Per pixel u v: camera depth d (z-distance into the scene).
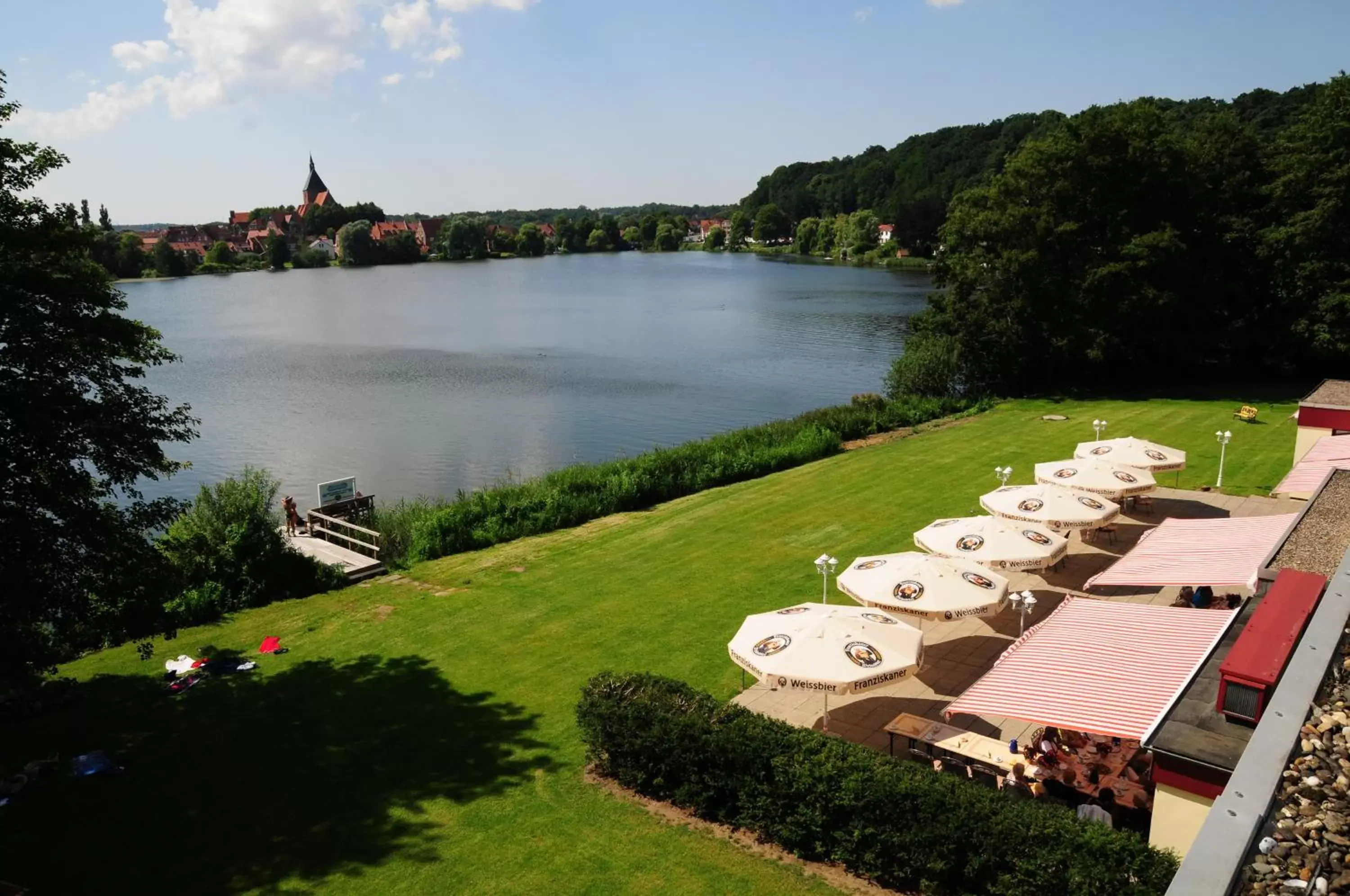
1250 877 5.41
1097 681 11.33
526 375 67.50
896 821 11.13
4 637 14.66
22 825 13.34
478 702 17.11
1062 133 50.12
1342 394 26.22
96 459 15.93
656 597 22.27
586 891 11.46
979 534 19.31
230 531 23.55
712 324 97.00
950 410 46.00
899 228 181.50
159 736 16.09
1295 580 10.45
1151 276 47.91
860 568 17.81
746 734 12.73
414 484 40.28
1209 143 51.78
